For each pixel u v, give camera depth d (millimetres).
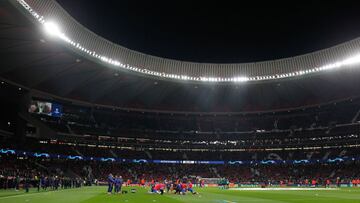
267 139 90812
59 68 64500
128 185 71625
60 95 74750
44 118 75875
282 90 81438
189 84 77250
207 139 92438
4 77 61875
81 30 58438
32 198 27672
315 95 81812
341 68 66562
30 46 54938
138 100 86562
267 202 25547
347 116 85938
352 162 81438
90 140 82812
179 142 91312
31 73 64125
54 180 46969
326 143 84375
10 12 44438
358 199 28547
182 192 36062
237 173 86688
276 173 85438
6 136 69000
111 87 77250
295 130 90250
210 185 72750
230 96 86625
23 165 65875
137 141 88688
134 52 69125
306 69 70188
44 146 76500
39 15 48156
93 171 79375
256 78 74688
